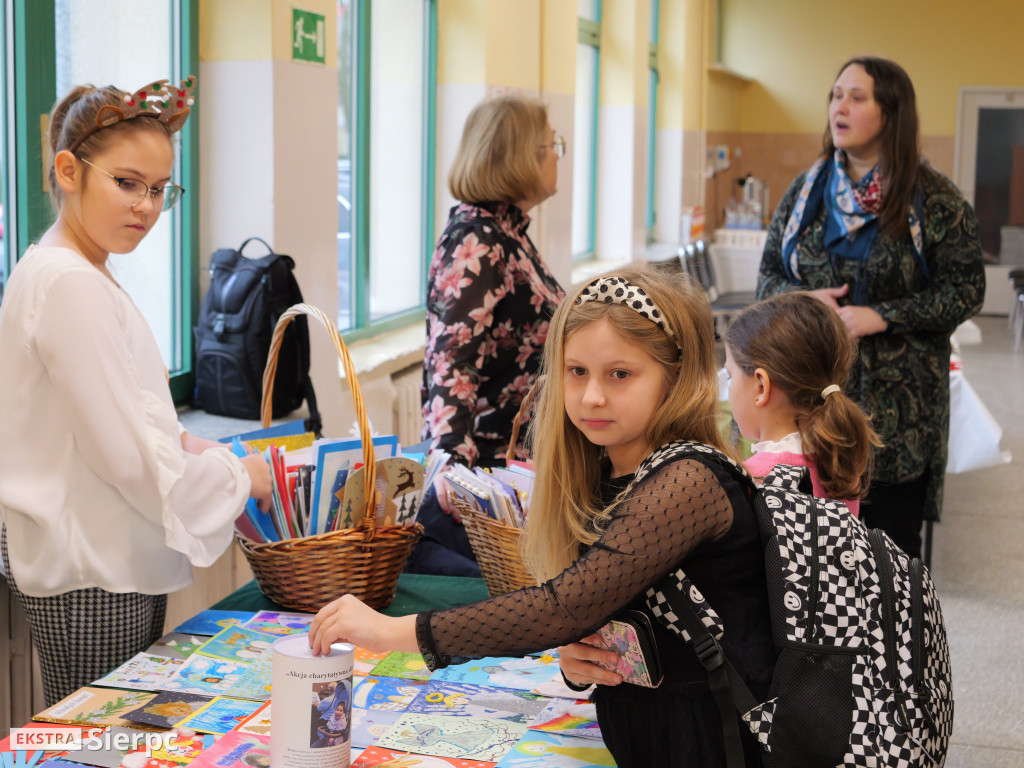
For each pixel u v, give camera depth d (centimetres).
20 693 215
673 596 117
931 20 1141
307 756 119
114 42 287
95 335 155
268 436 200
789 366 183
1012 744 288
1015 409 764
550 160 244
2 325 160
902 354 274
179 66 315
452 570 206
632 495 117
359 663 159
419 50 494
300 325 305
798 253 284
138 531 167
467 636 117
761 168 1188
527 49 556
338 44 413
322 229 355
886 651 116
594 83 794
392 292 491
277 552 174
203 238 328
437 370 228
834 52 1155
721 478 117
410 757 129
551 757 129
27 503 159
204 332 305
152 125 164
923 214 272
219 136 322
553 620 114
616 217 815
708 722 119
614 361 119
